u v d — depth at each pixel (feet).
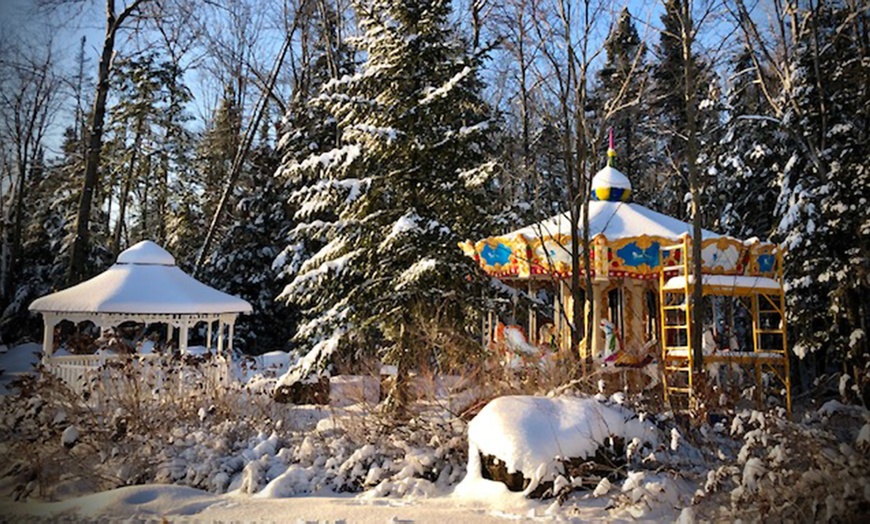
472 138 35.94
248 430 30.81
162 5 71.92
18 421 28.73
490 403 24.23
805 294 54.95
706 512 19.04
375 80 36.99
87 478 26.14
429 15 36.37
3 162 96.68
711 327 44.80
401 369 32.60
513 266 41.24
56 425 28.17
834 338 52.85
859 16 53.31
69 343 46.37
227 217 103.55
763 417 20.33
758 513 17.90
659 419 24.54
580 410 23.41
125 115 101.50
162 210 110.83
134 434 29.09
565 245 39.09
